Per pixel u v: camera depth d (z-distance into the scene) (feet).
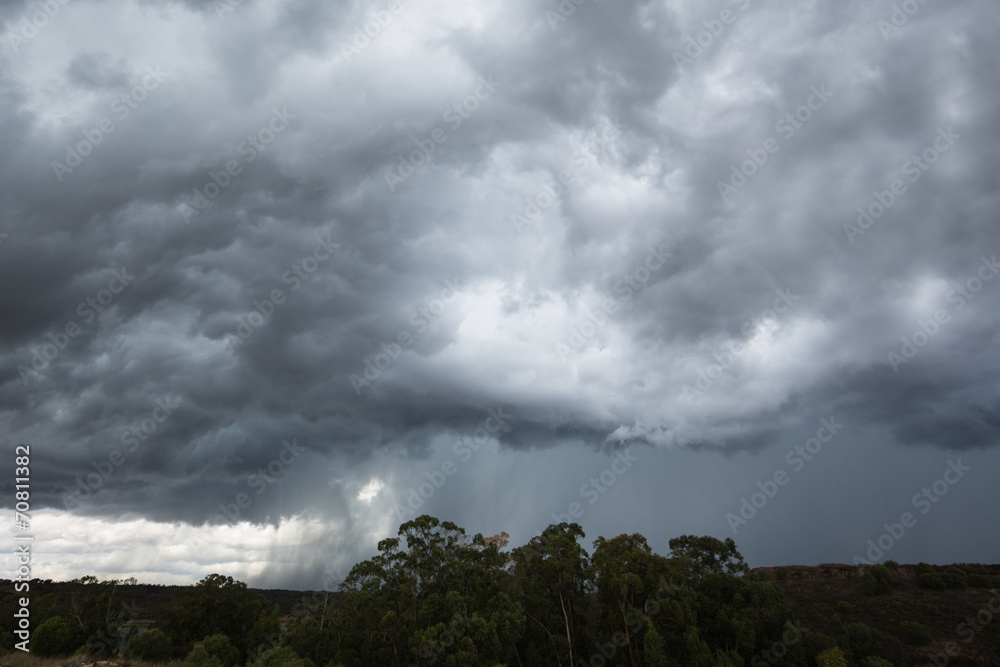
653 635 150.71
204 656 151.23
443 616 160.86
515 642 158.71
